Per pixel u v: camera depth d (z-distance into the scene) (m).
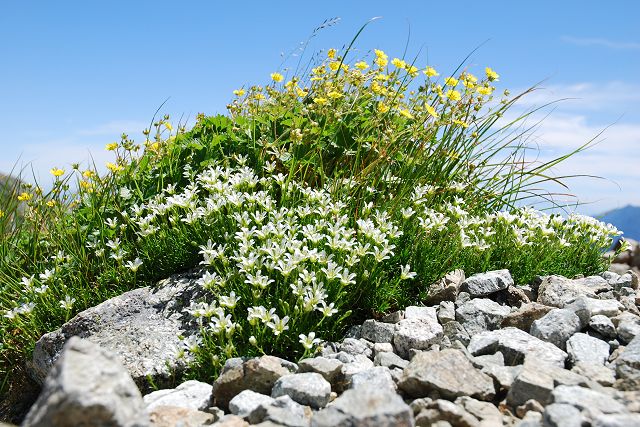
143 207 0.93
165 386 0.71
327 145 1.07
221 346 0.69
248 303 0.75
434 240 0.91
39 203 1.06
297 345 0.71
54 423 0.45
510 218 0.95
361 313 0.79
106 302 0.81
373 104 1.17
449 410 0.56
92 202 1.03
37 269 0.99
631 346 0.65
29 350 0.85
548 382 0.59
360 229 0.81
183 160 1.06
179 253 0.87
